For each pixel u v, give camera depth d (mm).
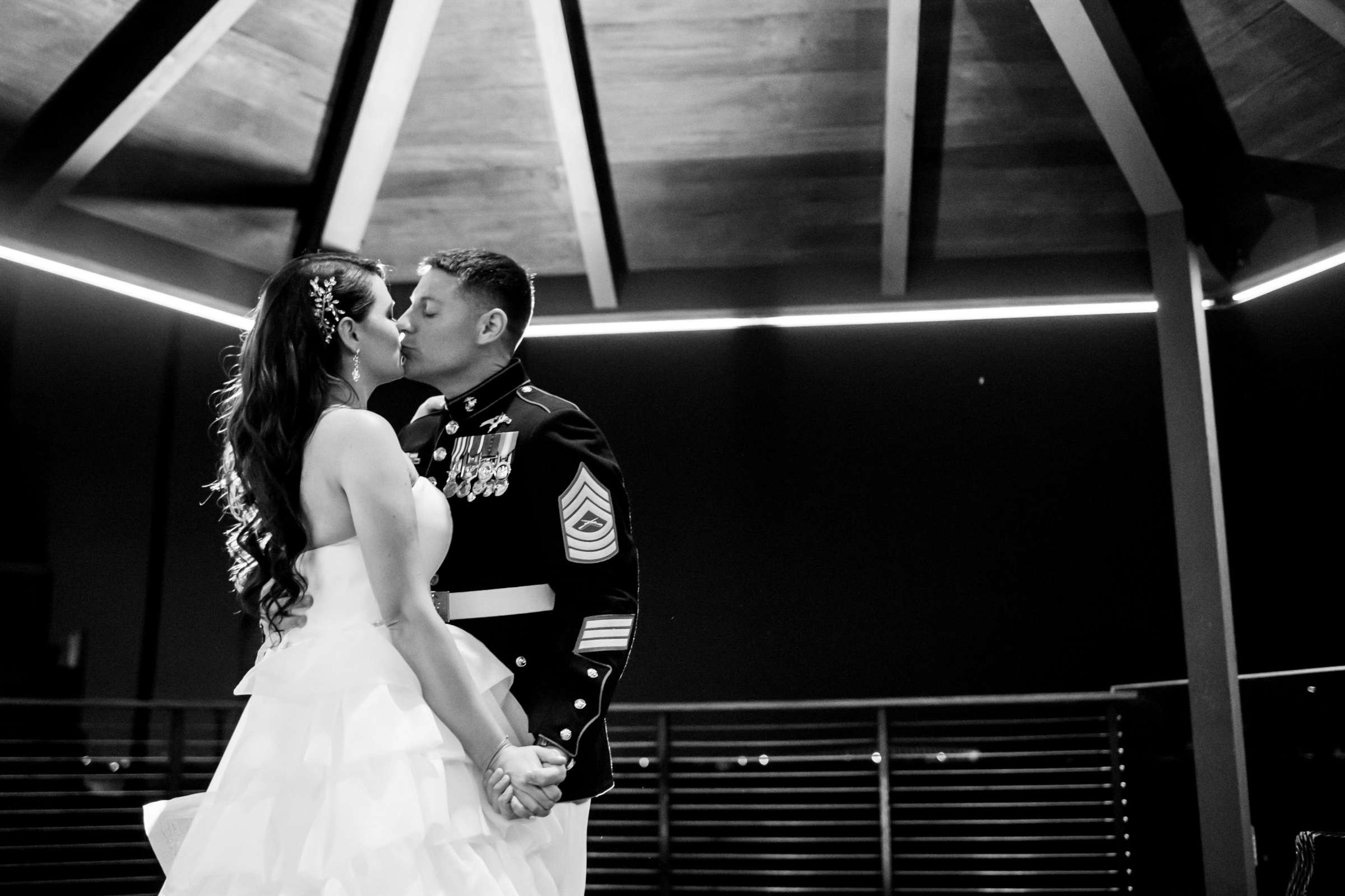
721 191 5426
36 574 6199
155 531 6410
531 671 2180
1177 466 4969
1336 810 4402
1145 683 6074
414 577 1918
